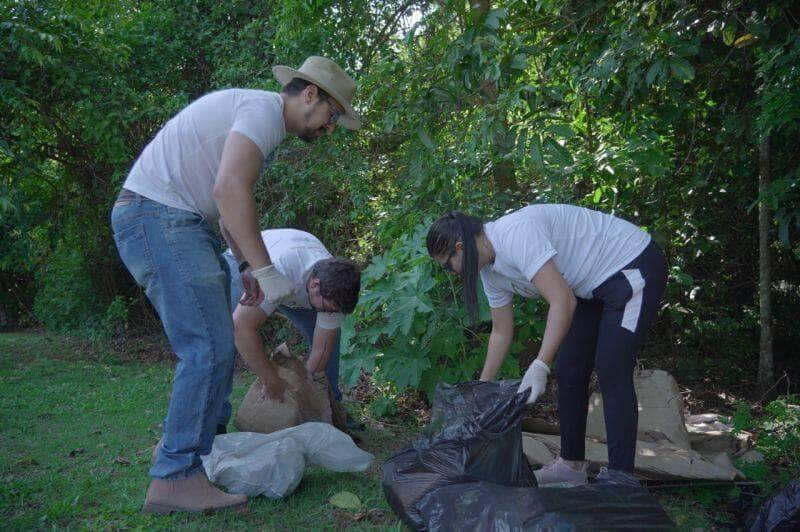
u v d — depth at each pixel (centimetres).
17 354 632
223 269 265
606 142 423
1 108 573
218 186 227
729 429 374
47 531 236
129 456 324
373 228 580
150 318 716
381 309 434
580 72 388
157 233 240
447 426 233
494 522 187
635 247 261
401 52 568
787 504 242
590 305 282
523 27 425
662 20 399
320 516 256
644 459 297
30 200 647
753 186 510
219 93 249
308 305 331
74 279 705
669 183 487
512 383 241
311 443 286
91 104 579
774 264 560
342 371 395
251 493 264
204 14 704
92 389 482
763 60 331
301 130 257
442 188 451
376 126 543
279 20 598
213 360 242
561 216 261
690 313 529
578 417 288
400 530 237
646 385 385
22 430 369
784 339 561
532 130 361
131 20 665
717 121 458
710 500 283
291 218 615
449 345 390
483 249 253
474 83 405
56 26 559
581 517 183
